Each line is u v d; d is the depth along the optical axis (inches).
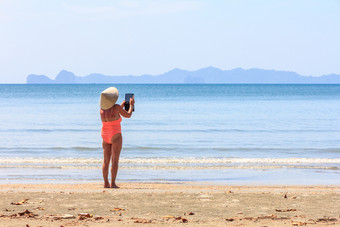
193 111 1702.8
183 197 311.4
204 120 1311.5
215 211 261.0
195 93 4384.8
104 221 226.2
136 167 565.3
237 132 1008.9
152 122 1245.1
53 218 233.8
